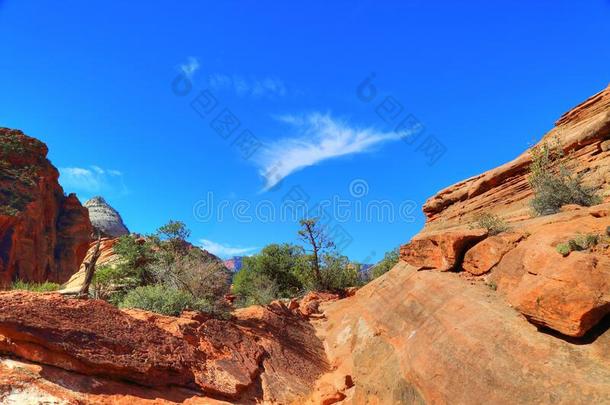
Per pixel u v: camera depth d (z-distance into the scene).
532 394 6.53
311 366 16.39
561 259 7.86
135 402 8.95
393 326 13.23
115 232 104.69
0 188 57.31
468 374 7.86
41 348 8.50
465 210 20.22
